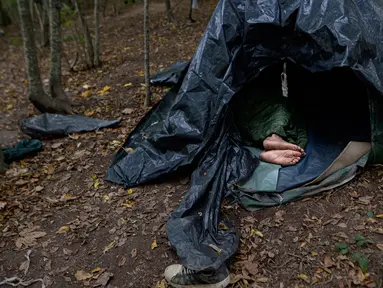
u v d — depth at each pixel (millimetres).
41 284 2801
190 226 2859
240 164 3500
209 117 3564
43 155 4578
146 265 2809
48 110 5516
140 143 4090
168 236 2822
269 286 2492
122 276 2762
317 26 3043
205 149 3559
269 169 3420
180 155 3652
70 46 10492
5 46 12344
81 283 2758
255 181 3352
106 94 6180
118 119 5141
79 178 4004
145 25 5082
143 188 3652
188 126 3607
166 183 3664
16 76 8867
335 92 4109
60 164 4324
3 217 3527
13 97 7316
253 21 3264
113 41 10008
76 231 3252
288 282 2492
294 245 2742
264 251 2742
